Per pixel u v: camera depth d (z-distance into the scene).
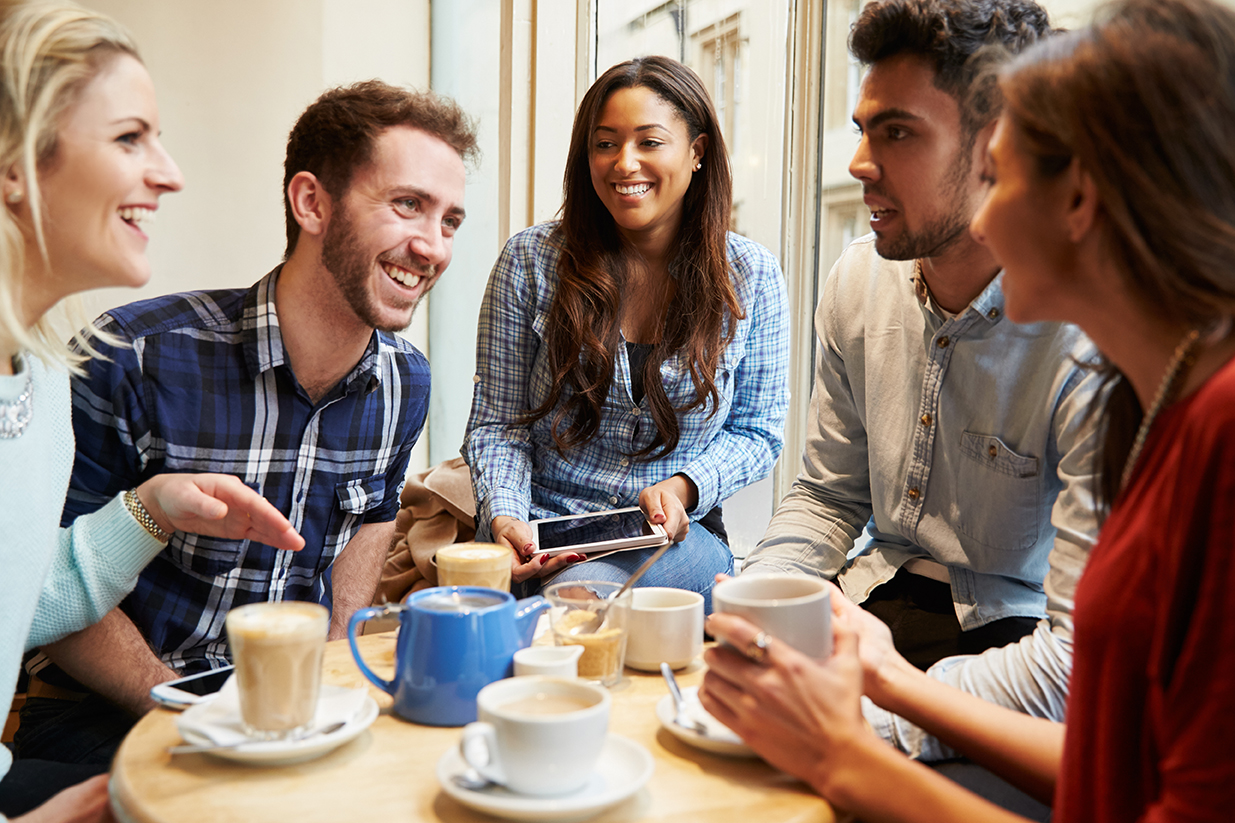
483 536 1.89
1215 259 0.64
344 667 1.07
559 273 1.93
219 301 1.48
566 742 0.72
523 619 0.95
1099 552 0.75
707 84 2.69
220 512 1.16
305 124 1.41
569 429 1.93
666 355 1.90
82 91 1.00
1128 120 0.66
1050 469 1.37
